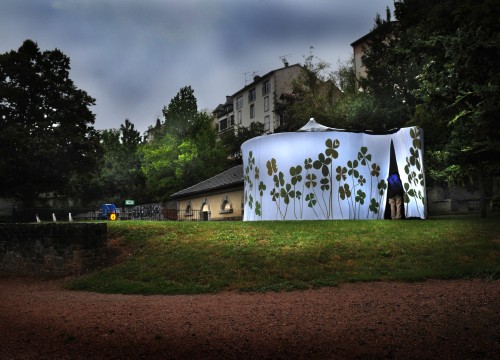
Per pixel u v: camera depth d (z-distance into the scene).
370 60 35.06
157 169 48.28
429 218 20.02
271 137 20.31
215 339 5.23
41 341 5.39
